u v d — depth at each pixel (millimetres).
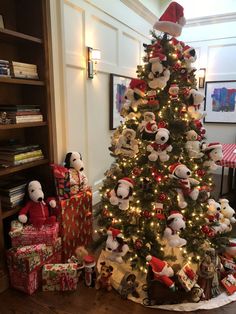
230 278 1881
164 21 1812
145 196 1787
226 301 1739
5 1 2064
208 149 1994
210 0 4535
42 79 2158
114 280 1883
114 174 2064
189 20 4734
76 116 2867
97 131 3322
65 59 2467
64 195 2137
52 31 2266
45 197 2277
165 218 1769
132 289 1786
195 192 1774
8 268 1842
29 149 2131
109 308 1685
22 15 2119
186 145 1822
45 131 2258
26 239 1907
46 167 2301
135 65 4125
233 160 2846
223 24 4590
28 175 2383
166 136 1663
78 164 2348
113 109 3580
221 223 2064
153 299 1698
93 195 3348
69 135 2771
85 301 1741
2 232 1843
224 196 3652
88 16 2867
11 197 1983
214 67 4812
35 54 2139
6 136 2221
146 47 1926
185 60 1887
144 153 1866
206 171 2020
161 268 1648
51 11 2229
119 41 3586
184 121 1806
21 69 1992
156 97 1873
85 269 1862
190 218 1867
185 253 1839
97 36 3086
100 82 3271
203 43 4789
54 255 1992
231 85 4730
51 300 1748
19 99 2277
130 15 3781
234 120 4812
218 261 1910
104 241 2236
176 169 1725
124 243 1766
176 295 1706
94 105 3193
